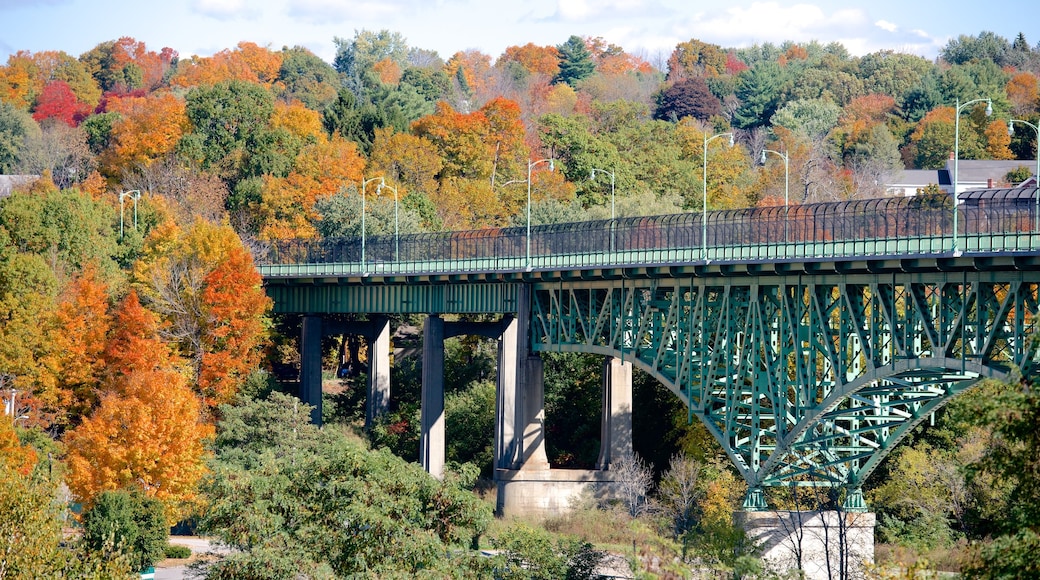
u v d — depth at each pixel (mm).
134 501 93438
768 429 99062
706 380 103625
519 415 123000
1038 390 46906
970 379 87312
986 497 100375
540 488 121688
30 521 69688
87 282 138875
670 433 129000
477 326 131625
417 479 75812
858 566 90375
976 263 81062
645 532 98062
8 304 135625
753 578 83000
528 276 121188
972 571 47938
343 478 73250
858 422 99875
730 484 112812
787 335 98375
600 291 122312
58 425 137000
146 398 107062
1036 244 78875
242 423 124438
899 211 87500
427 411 133000
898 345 88375
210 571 71312
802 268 93500
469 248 129500
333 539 71188
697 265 101500
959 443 108188
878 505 105812
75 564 69812
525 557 85312
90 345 136500
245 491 74500
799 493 105125
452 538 74750
